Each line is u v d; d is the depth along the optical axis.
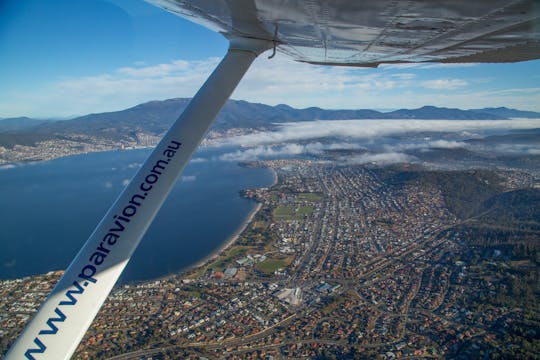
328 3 2.92
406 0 2.61
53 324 3.22
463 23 3.11
